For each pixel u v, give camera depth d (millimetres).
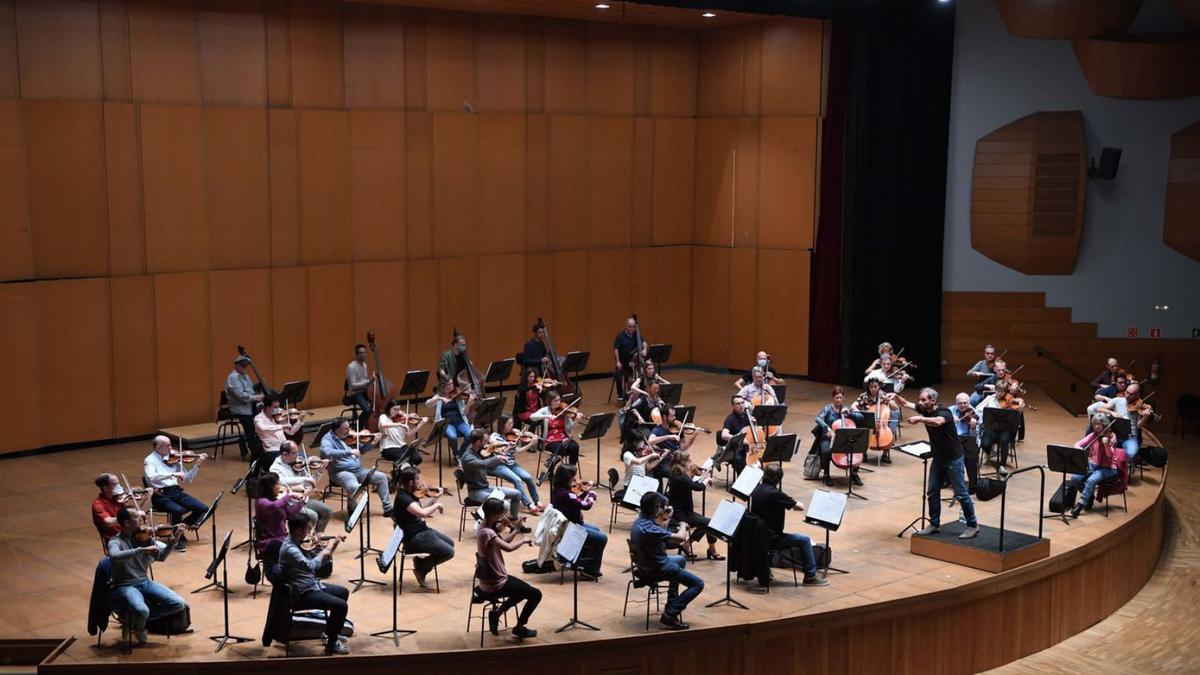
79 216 17406
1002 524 12953
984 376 19344
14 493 15398
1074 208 22500
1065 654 13398
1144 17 22312
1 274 16750
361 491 12930
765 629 11461
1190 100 22297
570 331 23047
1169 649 13531
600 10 21125
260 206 19125
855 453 15953
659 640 11125
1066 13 21922
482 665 10750
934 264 22781
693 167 24031
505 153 21797
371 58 20172
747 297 23578
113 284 17781
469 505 13734
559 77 22328
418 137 20750
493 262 21906
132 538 11047
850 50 21797
